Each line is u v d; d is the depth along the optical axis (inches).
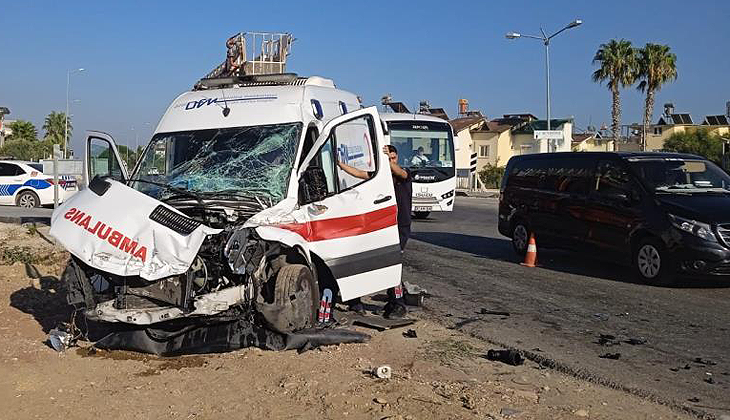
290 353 275.9
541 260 542.9
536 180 543.5
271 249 283.3
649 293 414.3
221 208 286.4
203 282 263.4
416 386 238.4
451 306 376.5
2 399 229.1
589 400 233.9
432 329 324.8
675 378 259.6
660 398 237.3
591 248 484.7
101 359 271.3
